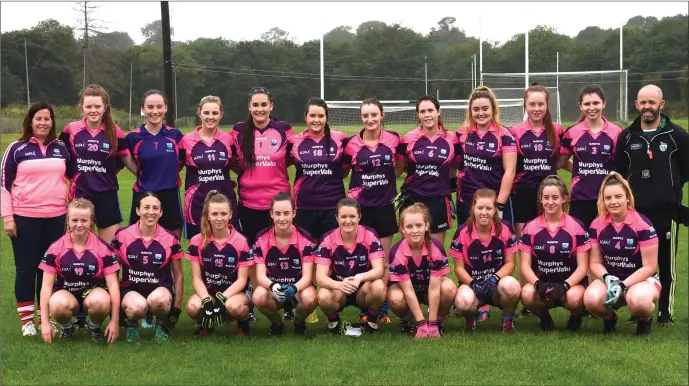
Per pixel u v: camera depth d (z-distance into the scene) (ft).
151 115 23.22
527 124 24.29
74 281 21.26
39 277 23.56
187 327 23.18
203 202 23.39
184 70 201.36
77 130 22.88
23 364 18.99
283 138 23.79
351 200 21.49
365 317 22.17
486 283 21.43
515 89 100.27
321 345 20.58
